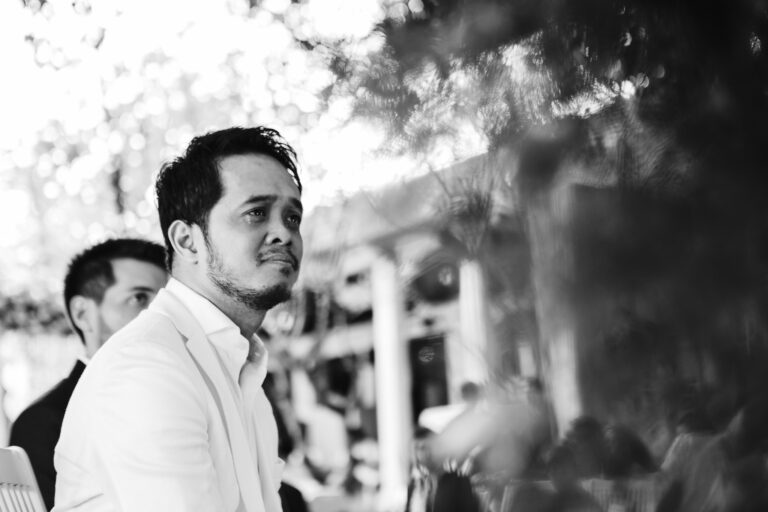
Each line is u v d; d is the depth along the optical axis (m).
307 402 9.02
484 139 2.27
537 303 2.20
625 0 2.13
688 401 2.08
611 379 2.10
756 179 2.11
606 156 2.17
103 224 8.24
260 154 1.82
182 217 1.80
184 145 1.86
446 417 7.35
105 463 1.56
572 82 2.20
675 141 2.15
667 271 2.08
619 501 2.06
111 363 1.60
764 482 2.03
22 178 8.06
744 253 2.09
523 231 2.24
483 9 2.23
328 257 7.74
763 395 2.06
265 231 1.78
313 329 8.80
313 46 2.91
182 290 1.79
